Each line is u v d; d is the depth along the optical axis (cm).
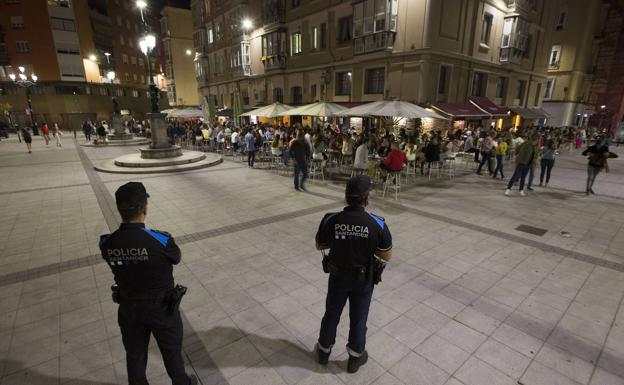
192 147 2112
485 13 1748
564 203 847
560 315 380
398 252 543
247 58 2841
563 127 2691
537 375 294
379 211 769
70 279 459
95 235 625
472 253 541
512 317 375
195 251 549
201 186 1028
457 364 305
